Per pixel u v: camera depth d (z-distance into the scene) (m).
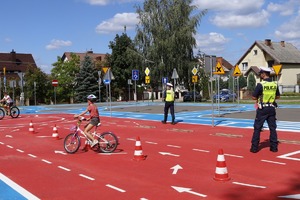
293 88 60.62
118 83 65.25
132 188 7.11
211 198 6.33
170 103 19.22
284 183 7.20
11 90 55.25
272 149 10.41
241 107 32.56
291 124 17.75
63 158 10.45
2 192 7.08
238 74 24.97
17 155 11.12
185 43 46.44
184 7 47.09
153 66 47.72
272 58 64.19
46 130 17.89
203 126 17.78
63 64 64.44
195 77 44.97
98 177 8.07
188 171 8.40
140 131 16.42
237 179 7.56
